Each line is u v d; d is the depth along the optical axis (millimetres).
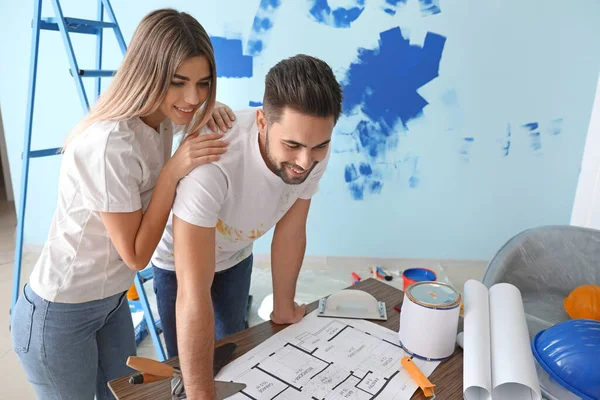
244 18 2367
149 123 1072
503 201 2615
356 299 1098
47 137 2586
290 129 733
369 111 2484
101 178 929
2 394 1633
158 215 934
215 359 877
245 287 1379
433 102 2455
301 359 896
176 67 947
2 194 3781
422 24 2338
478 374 767
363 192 2631
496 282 1544
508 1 2287
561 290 1629
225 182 870
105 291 1053
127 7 2369
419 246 2727
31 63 1758
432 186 2604
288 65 753
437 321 863
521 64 2377
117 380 824
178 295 813
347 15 2336
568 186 2566
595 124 2369
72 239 992
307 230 2729
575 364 817
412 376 841
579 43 2328
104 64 2439
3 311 2129
